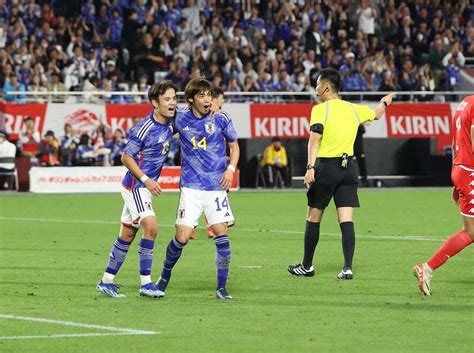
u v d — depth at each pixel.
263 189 72.31
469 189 23.94
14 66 73.12
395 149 78.00
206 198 23.83
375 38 84.00
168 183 69.81
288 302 23.36
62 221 47.34
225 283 24.08
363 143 76.50
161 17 79.69
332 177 27.38
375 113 28.08
